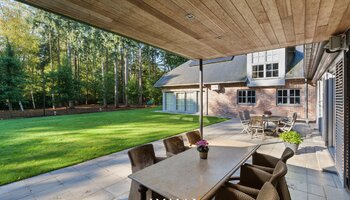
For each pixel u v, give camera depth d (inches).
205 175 71.8
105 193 107.7
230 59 558.9
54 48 756.0
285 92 425.4
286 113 420.2
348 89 111.8
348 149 111.9
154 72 1085.1
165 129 307.1
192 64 638.5
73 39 723.4
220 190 71.4
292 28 109.2
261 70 448.1
